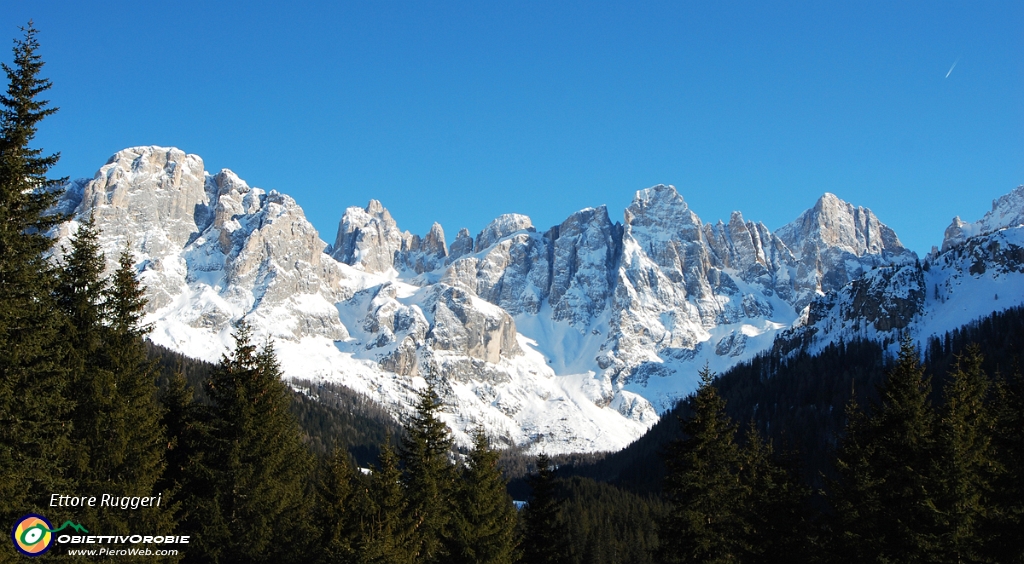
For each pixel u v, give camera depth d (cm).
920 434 5794
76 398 5347
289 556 6600
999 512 4791
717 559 6412
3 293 4278
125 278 6141
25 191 4575
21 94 4431
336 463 8131
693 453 6625
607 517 16150
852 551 5944
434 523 7425
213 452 6494
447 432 8012
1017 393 5047
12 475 4175
